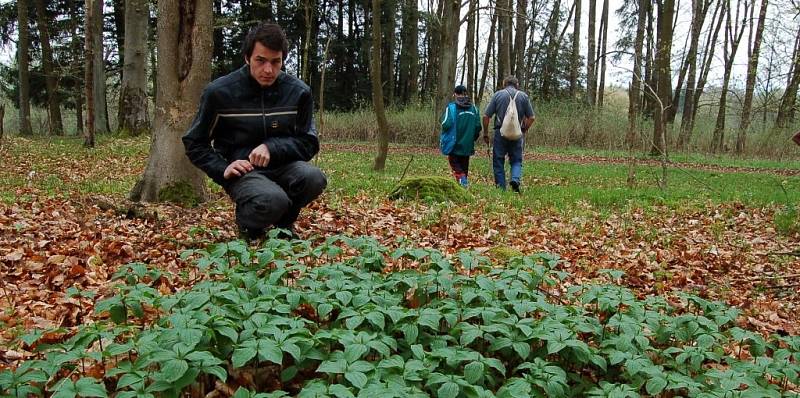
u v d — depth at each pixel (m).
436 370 3.00
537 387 2.85
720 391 2.86
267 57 4.56
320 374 3.04
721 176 15.87
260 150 4.80
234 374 2.91
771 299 5.52
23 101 25.83
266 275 3.98
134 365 2.55
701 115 29.89
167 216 6.42
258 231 4.92
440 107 24.25
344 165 14.83
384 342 2.94
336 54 40.56
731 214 9.50
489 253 5.83
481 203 8.95
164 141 7.20
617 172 15.98
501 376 3.25
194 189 7.33
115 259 5.16
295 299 3.28
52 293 4.34
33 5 29.33
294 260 3.96
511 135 10.48
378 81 13.73
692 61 27.88
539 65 42.94
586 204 9.61
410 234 6.77
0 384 2.42
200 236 5.55
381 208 8.19
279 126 4.93
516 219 8.09
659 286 5.52
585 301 3.61
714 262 6.61
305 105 5.05
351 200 8.77
